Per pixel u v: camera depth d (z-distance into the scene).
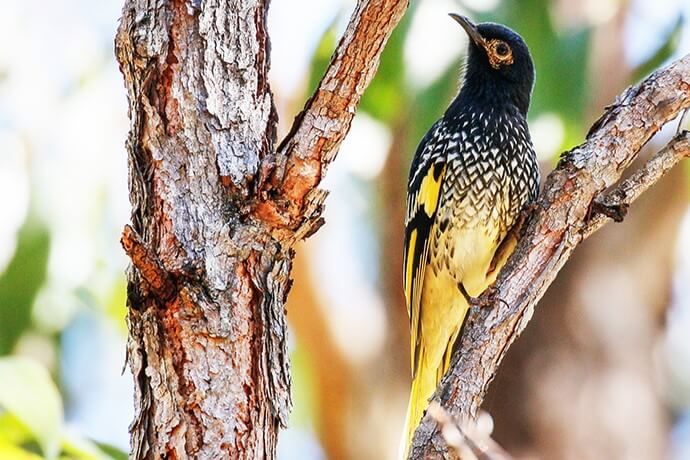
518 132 11.13
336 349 15.48
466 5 12.82
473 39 11.38
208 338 6.12
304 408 16.33
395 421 15.41
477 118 11.09
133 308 6.14
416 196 11.34
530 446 14.54
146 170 6.40
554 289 15.19
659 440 15.01
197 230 6.27
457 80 12.66
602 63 14.76
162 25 6.49
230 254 6.25
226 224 6.29
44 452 8.09
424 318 11.27
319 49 13.18
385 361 15.67
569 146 13.05
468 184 11.02
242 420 6.12
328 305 15.58
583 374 14.80
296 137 6.32
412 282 11.43
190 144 6.40
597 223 7.43
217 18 6.58
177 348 6.09
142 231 6.36
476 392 6.97
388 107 14.05
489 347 7.08
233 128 6.50
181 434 6.05
